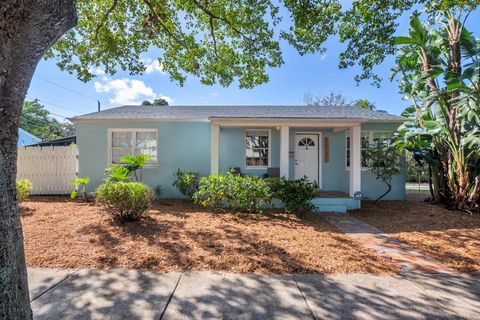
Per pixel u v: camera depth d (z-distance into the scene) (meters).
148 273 3.18
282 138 7.88
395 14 4.66
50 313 2.36
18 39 1.47
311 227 5.56
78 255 3.61
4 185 1.47
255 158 9.68
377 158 8.30
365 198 9.26
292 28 5.32
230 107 11.62
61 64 6.27
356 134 7.81
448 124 7.21
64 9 1.64
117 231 4.59
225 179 6.86
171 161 9.40
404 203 8.53
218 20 6.12
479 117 6.39
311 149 9.69
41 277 3.03
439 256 3.97
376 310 2.49
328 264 3.57
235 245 4.18
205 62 6.74
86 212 6.13
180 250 3.88
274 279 3.11
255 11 5.41
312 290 2.86
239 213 6.69
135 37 6.36
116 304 2.53
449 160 7.36
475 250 4.24
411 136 7.72
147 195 5.24
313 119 7.70
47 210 6.35
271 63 6.23
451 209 7.24
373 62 5.28
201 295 2.72
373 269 3.45
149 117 9.24
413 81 7.86
